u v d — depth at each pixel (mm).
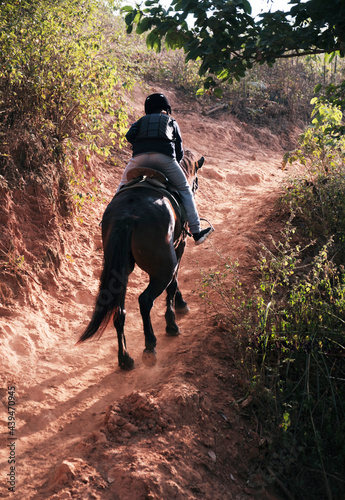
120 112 7488
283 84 17062
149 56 13922
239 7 4277
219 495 3371
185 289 6395
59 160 6988
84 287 6035
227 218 8836
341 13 4117
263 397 4156
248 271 6375
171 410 3857
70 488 3080
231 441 3846
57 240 6254
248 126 15320
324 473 3633
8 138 6121
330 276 5461
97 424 3842
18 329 4840
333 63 17625
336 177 7543
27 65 6363
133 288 6395
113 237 3936
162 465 3363
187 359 4617
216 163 12328
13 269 5348
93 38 7102
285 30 4375
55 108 7004
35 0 6699
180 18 4285
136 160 4645
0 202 5719
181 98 14633
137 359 4848
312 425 4016
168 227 4223
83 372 4594
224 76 5008
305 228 7332
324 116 7793
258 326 4520
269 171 12805
